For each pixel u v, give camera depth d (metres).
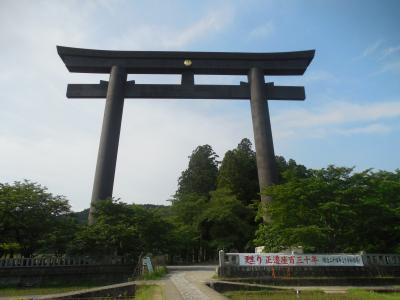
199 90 42.47
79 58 42.84
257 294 19.94
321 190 27.17
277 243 28.14
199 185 68.94
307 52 43.81
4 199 30.06
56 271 29.89
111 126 39.78
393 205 28.25
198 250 58.16
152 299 14.86
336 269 25.81
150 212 37.25
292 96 43.28
